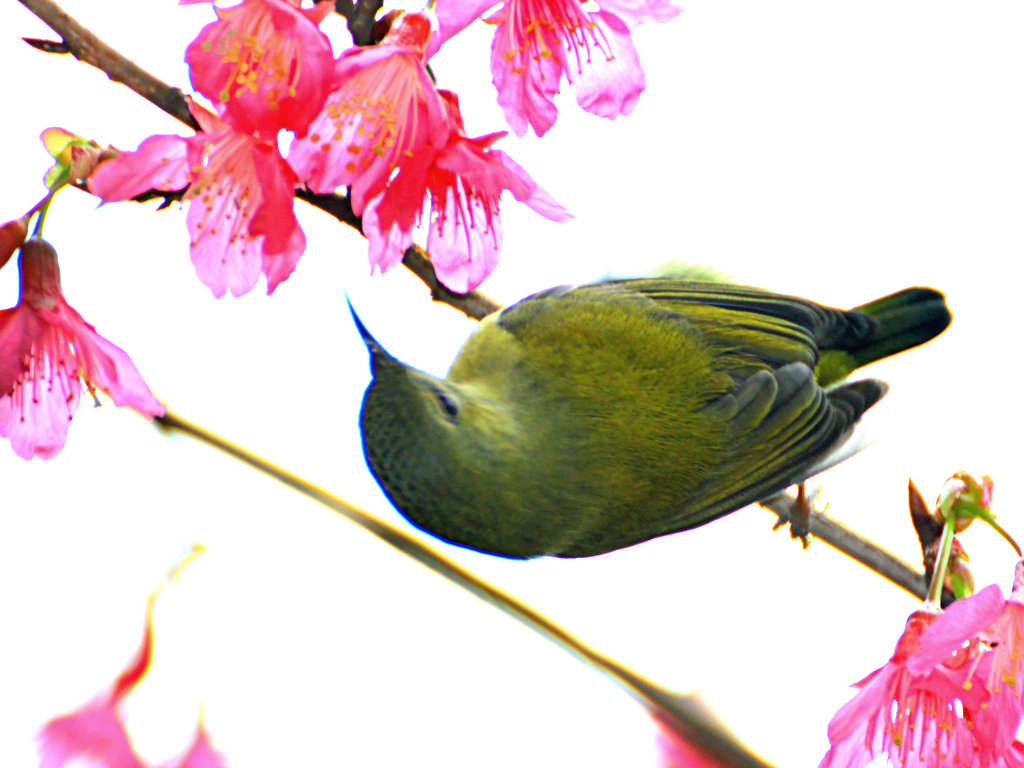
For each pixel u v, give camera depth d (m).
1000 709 2.16
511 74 2.18
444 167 2.16
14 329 2.16
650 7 2.18
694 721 2.11
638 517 2.21
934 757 2.16
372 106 2.16
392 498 2.17
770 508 2.22
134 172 2.15
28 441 2.16
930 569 2.18
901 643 2.16
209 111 2.16
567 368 2.21
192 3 2.15
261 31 2.15
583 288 2.23
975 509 2.18
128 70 2.16
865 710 2.16
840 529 2.21
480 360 2.21
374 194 2.16
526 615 2.12
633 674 2.11
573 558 2.21
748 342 2.22
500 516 2.18
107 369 2.15
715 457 2.21
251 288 2.16
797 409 2.22
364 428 2.17
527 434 2.20
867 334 2.23
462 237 2.17
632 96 2.18
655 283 2.23
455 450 2.17
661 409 2.21
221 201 2.16
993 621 2.16
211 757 2.15
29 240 2.16
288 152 2.16
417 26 2.16
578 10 2.18
